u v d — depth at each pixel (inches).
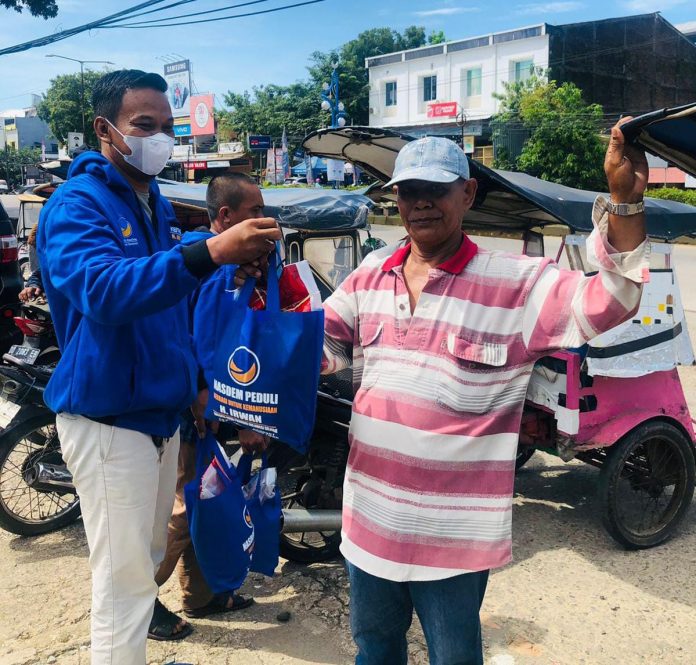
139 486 78.7
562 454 131.6
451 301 66.4
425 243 67.6
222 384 73.9
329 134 141.3
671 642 108.0
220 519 89.7
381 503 68.0
